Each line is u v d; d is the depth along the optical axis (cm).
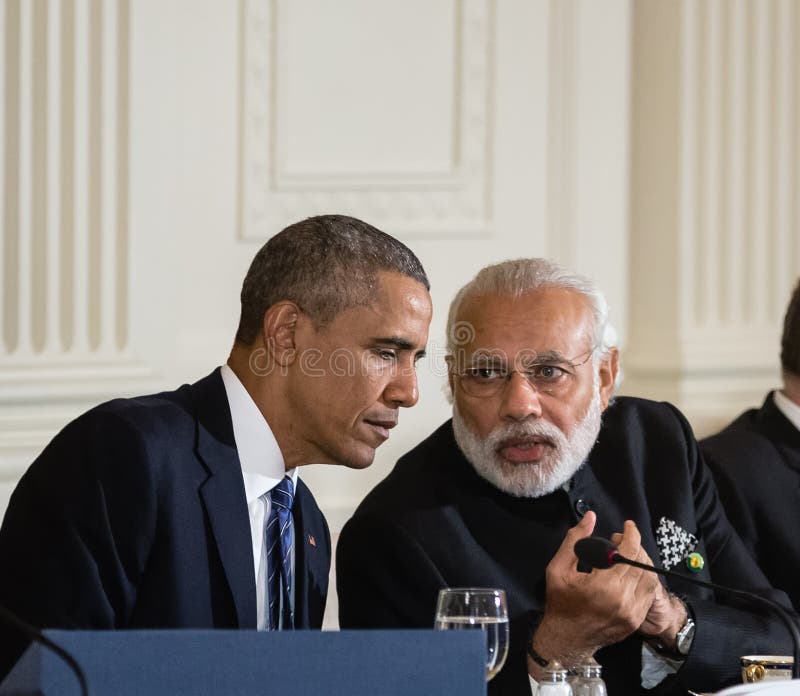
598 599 797
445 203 1530
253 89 1457
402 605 895
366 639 576
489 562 915
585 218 1581
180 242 1429
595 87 1584
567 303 910
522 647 860
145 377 1362
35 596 704
